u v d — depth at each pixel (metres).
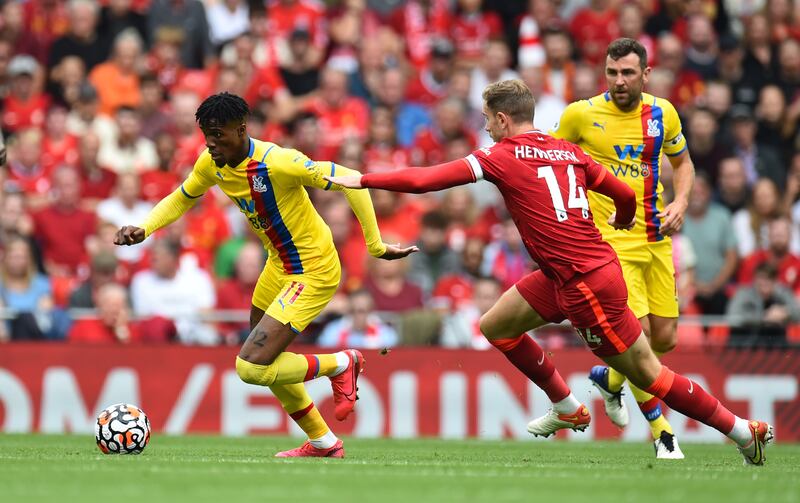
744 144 49.16
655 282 26.02
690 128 48.09
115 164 48.06
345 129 49.78
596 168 21.81
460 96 50.72
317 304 22.89
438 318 38.91
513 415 37.34
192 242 44.38
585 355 37.38
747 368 37.62
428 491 16.81
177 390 37.38
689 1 54.53
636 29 53.00
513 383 37.41
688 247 43.44
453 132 49.16
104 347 37.44
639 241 25.48
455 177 20.91
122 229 22.28
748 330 38.66
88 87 49.06
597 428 37.28
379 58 51.97
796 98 51.75
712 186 47.94
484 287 39.84
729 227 44.38
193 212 44.88
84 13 51.47
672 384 21.77
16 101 49.81
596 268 21.19
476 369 37.44
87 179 46.81
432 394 37.38
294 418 23.88
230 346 37.62
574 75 50.47
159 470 19.70
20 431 37.03
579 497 16.22
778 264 44.34
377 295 41.81
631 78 24.66
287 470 20.03
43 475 18.62
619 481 18.72
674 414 37.47
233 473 19.27
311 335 39.16
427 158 49.03
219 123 21.58
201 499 15.55
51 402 37.22
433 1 55.44
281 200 22.39
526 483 18.23
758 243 46.38
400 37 54.62
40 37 52.03
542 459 25.09
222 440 33.06
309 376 22.94
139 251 44.97
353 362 23.61
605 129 25.44
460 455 26.52
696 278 43.69
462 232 45.47
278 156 22.12
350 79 51.81
